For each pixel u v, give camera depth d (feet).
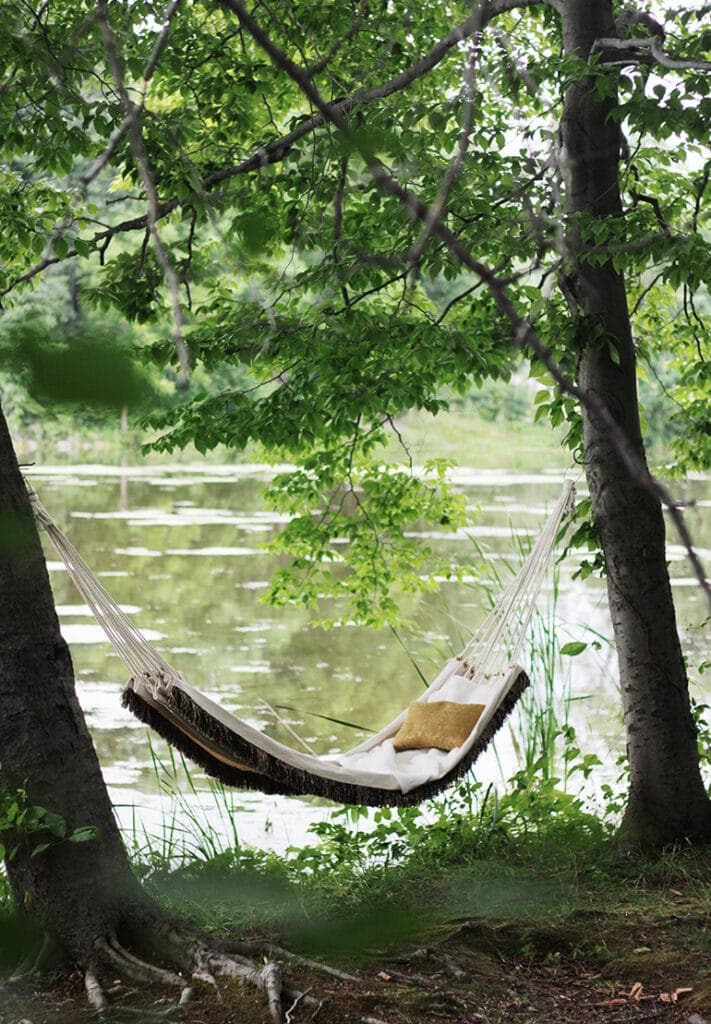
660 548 25.40
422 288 30.94
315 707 41.91
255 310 26.84
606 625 52.60
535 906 22.18
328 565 70.85
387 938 19.36
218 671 46.68
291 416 28.40
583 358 25.25
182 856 24.80
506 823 26.50
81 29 6.91
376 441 35.09
